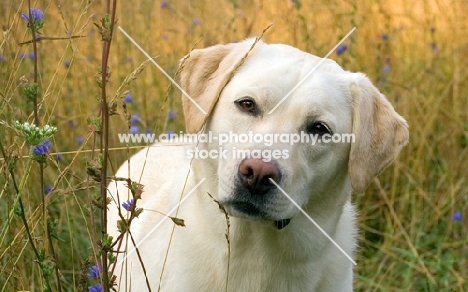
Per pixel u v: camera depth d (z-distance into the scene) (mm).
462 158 7594
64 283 5789
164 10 8820
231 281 4539
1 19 6859
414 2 9578
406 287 6414
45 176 6602
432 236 7051
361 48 8352
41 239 4285
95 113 7148
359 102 4617
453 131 7730
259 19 8641
